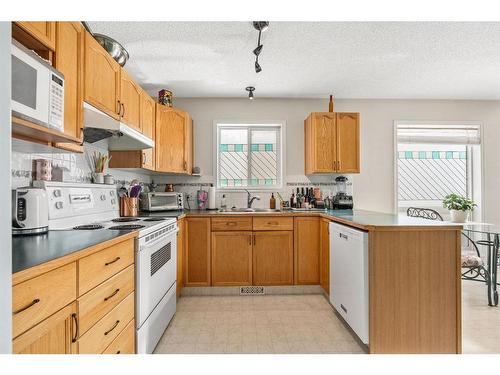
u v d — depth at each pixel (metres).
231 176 3.97
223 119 3.81
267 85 3.36
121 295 1.48
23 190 1.49
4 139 0.62
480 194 4.01
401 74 3.08
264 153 3.99
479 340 2.09
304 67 2.89
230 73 3.01
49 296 0.93
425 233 1.85
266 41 2.38
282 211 3.35
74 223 1.97
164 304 2.18
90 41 1.76
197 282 3.08
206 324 2.39
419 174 4.53
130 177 3.20
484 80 3.26
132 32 2.22
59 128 1.33
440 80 3.26
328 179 3.85
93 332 1.20
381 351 1.82
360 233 1.89
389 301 1.83
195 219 3.10
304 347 2.03
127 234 1.51
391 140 3.90
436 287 1.84
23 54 1.09
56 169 1.95
